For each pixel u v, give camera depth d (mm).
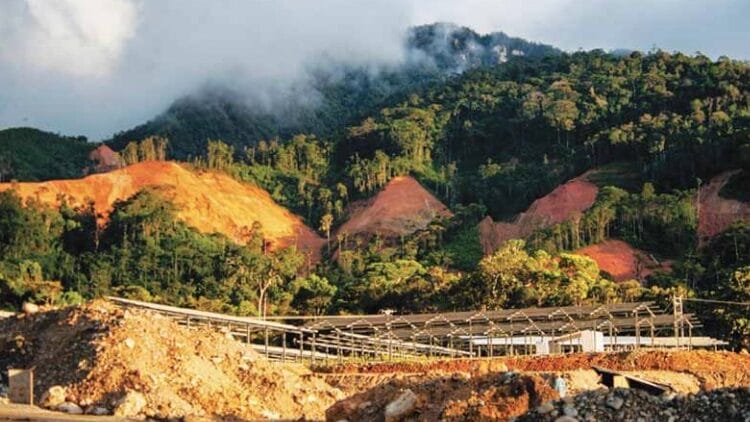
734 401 37938
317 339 98375
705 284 161125
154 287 173125
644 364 80500
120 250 186125
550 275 134875
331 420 48281
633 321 94812
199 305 147500
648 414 37781
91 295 165375
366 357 99250
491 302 130375
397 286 147125
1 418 44688
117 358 51625
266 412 52438
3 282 144625
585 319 96438
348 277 192375
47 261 181375
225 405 51562
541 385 44781
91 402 48719
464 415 43531
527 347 100625
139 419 47250
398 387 50062
